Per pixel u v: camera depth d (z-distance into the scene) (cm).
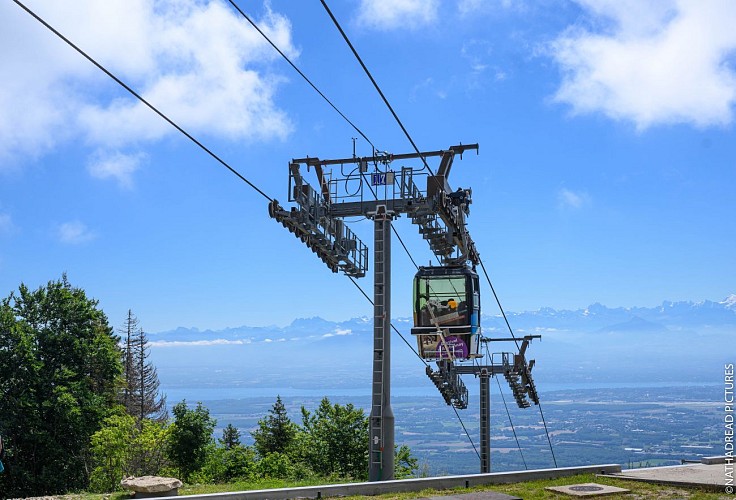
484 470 4903
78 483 4747
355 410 4700
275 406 6619
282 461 4106
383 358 2306
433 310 2589
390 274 2392
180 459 4106
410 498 1427
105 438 3850
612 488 1441
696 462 1836
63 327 5062
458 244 2961
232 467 4562
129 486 2091
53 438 4738
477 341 2645
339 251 2627
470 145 2573
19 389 4700
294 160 2597
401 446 4672
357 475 4384
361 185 2480
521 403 5316
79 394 4750
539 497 1385
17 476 4541
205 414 4234
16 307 4988
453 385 4772
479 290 2702
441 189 2480
